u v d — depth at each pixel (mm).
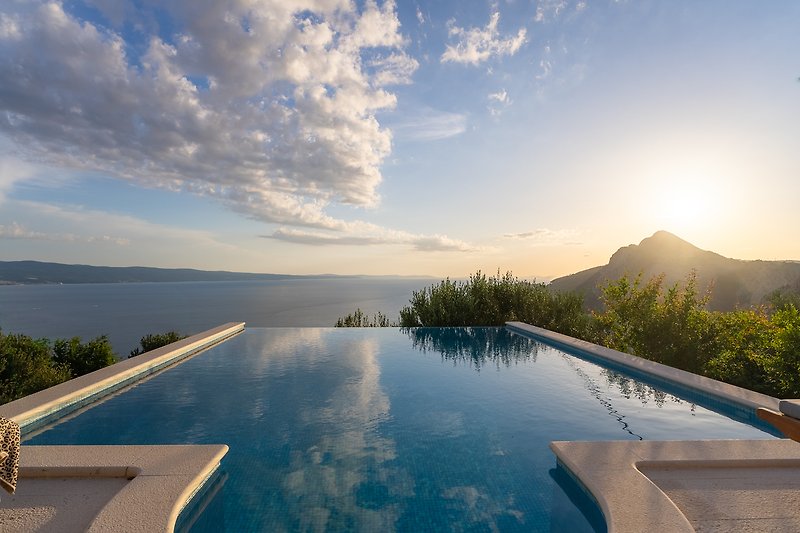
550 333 9773
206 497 3164
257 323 92000
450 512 2984
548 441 4250
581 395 5824
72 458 3117
